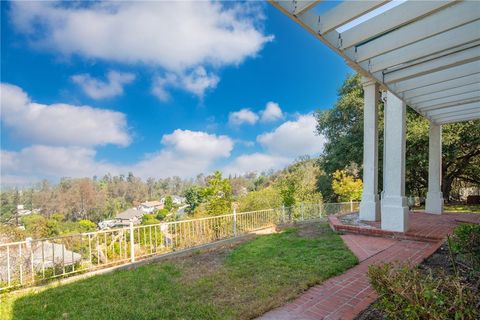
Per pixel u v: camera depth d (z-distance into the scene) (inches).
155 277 147.5
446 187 583.2
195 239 231.5
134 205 1786.4
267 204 483.8
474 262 116.3
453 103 228.2
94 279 152.0
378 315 93.0
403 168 217.6
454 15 102.5
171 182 2324.1
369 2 92.0
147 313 105.9
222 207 349.1
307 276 135.3
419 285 69.7
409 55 132.0
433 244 189.9
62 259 161.8
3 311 113.0
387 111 224.4
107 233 190.5
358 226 242.7
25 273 160.1
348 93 585.9
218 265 167.9
